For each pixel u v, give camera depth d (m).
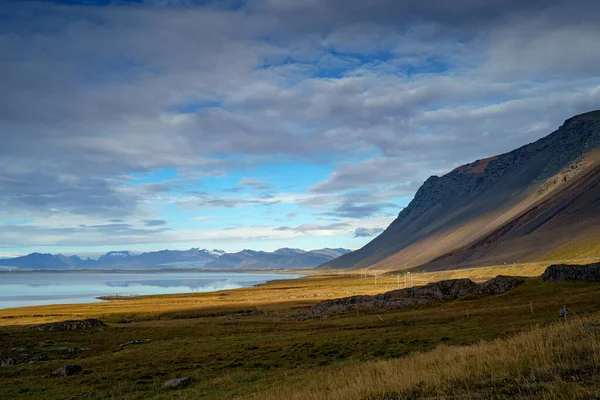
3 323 117.06
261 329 80.56
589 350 17.80
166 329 89.88
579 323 26.17
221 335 76.00
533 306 66.00
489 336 43.72
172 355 53.78
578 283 89.56
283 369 39.56
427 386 17.03
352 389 19.22
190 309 137.00
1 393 37.56
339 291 197.25
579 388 13.33
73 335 86.31
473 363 19.61
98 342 76.38
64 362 55.47
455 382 16.94
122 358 54.94
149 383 38.00
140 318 122.25
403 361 27.80
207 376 39.16
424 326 62.03
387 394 17.53
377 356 41.09
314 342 53.75
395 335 53.62
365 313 97.25
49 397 34.41
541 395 13.67
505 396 14.24
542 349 18.78
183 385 35.12
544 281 95.06
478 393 15.01
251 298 182.00
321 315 101.12
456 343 42.12
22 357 61.78
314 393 20.64
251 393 27.64
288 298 173.25
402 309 96.94
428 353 30.56
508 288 98.00
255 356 48.22
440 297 102.62
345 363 37.97
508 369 17.22
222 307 141.25
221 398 27.80
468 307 83.00
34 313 138.50
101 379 41.06
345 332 63.88
